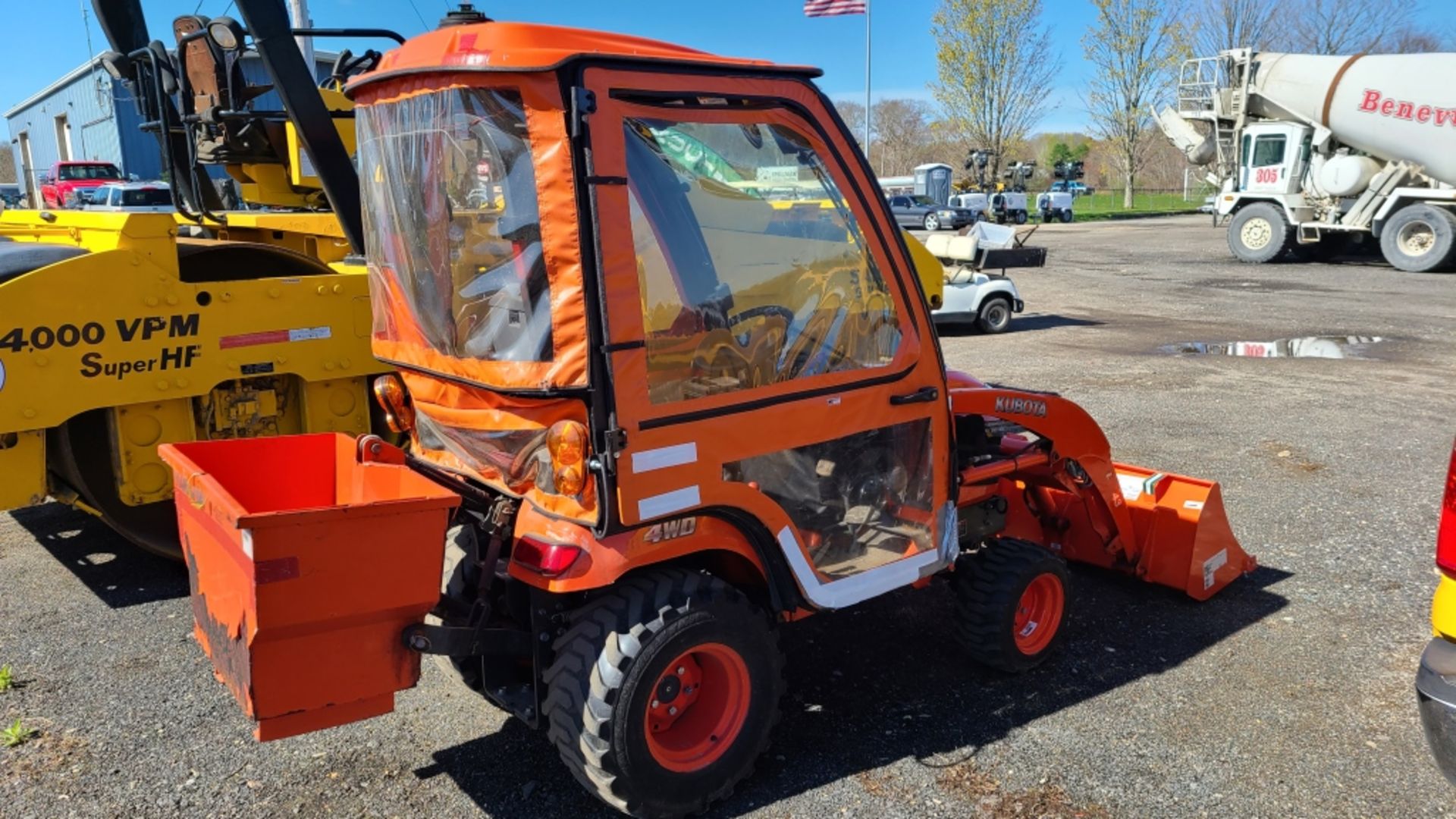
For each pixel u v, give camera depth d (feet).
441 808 10.14
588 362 8.39
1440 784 10.48
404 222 9.91
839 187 10.12
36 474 13.78
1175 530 14.85
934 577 13.66
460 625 10.05
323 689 8.43
